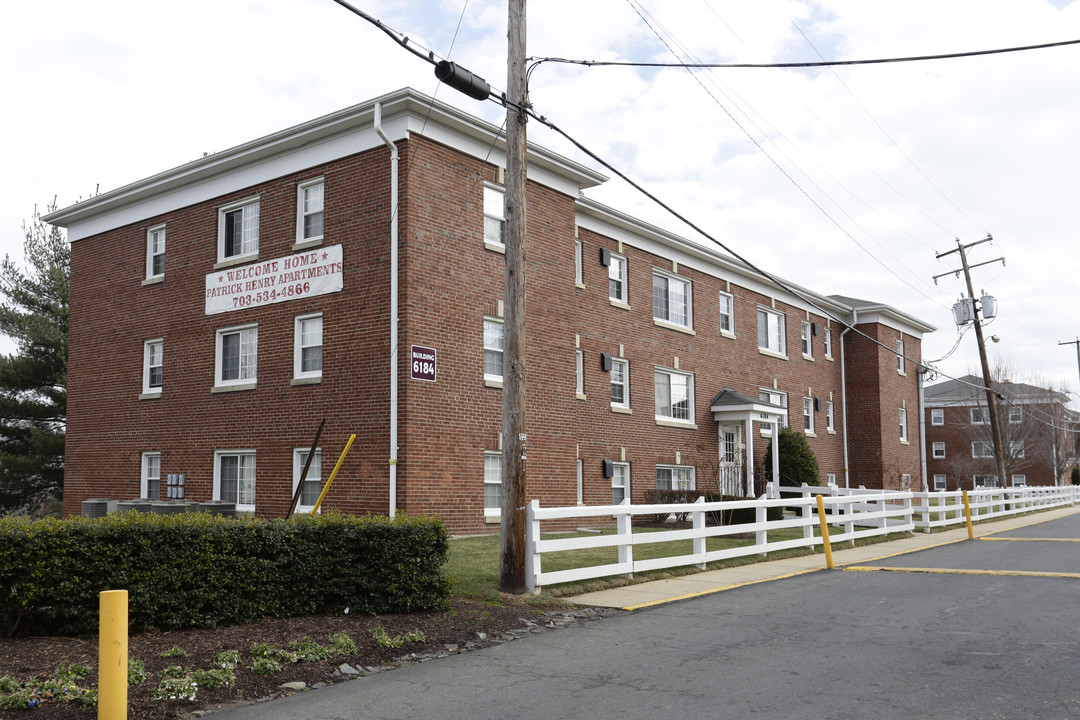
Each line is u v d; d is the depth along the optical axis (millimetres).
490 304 19641
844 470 38031
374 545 10031
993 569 14680
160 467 22219
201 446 21219
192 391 21594
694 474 28500
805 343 36469
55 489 33438
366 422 18078
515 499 11695
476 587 11812
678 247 28578
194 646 8164
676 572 14219
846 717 6180
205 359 21422
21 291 34844
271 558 9508
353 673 7895
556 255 21500
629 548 13227
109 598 6141
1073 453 66062
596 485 24266
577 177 21984
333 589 9883
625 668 7844
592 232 25234
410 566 10062
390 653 8555
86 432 24156
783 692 6871
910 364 41625
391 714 6598
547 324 21047
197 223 22047
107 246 24281
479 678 7637
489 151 19875
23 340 33875
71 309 25016
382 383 17922
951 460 65312
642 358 26750
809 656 8125
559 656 8430
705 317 29984
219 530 9039
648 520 24953
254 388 20250
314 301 19344
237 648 8188
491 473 19438
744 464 29422
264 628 8992
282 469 19453
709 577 13953
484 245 19625
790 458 30391
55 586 8055
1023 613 10250
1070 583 12828
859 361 38906
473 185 19500
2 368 32688
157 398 22391
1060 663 7707
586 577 12367
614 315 25766
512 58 12320
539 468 20562
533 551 11711
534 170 21031
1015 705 6414
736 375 31219
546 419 20828
